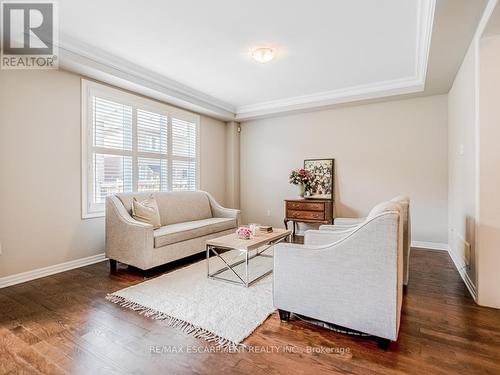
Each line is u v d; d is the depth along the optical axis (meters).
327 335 1.82
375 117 4.43
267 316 2.06
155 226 3.34
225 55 3.17
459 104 3.13
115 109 3.72
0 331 1.88
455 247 3.37
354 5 2.24
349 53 3.10
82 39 2.81
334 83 4.06
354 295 1.68
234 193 5.73
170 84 4.02
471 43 2.52
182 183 4.84
